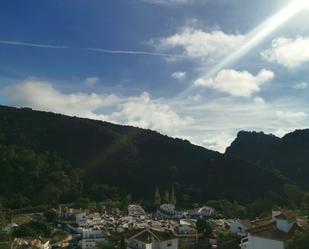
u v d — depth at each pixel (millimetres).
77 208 187250
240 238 88750
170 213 186250
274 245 53125
